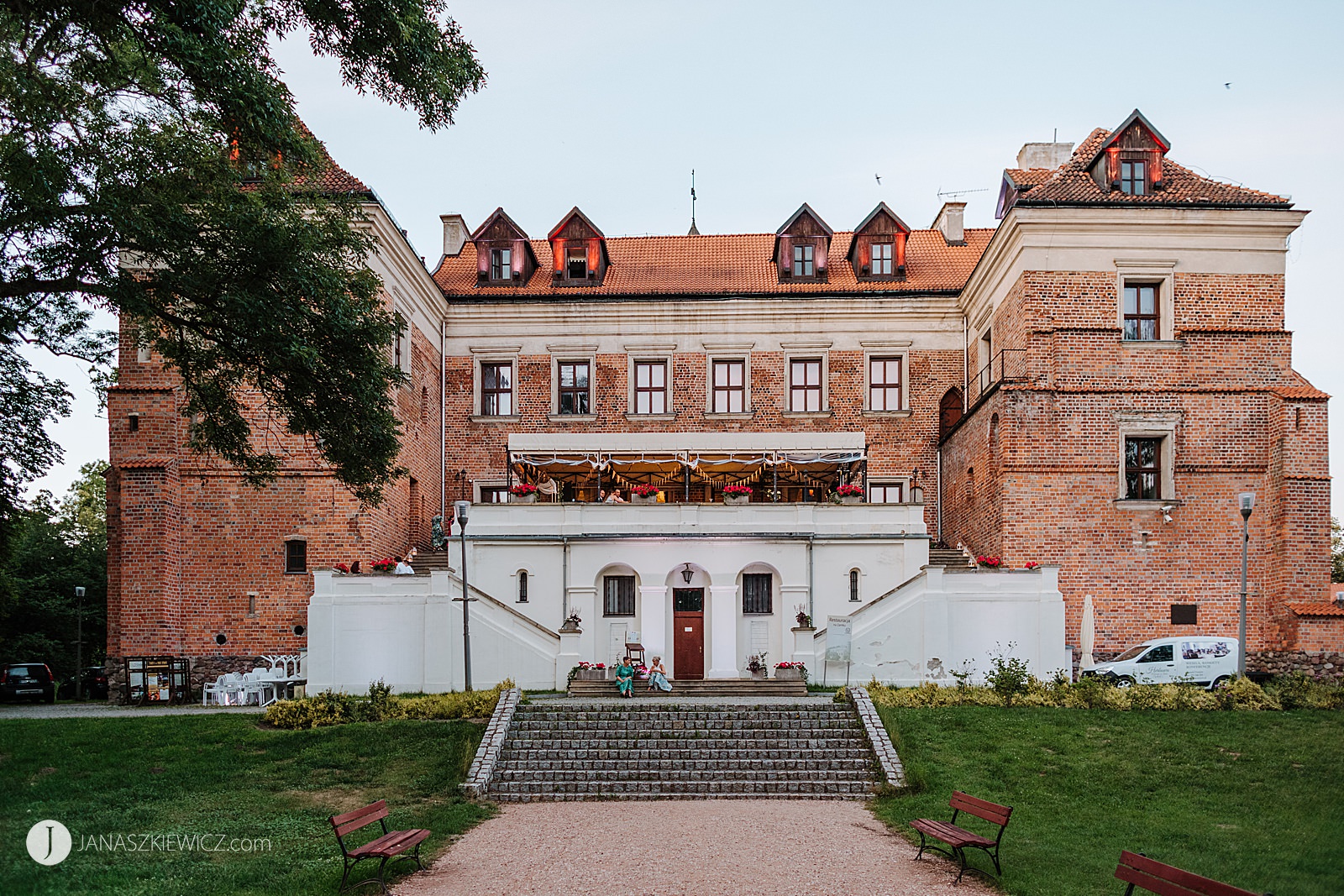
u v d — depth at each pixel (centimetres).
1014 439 2956
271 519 2962
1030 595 2652
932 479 3672
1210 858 1377
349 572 2809
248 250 1827
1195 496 2970
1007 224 3075
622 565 2903
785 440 3212
